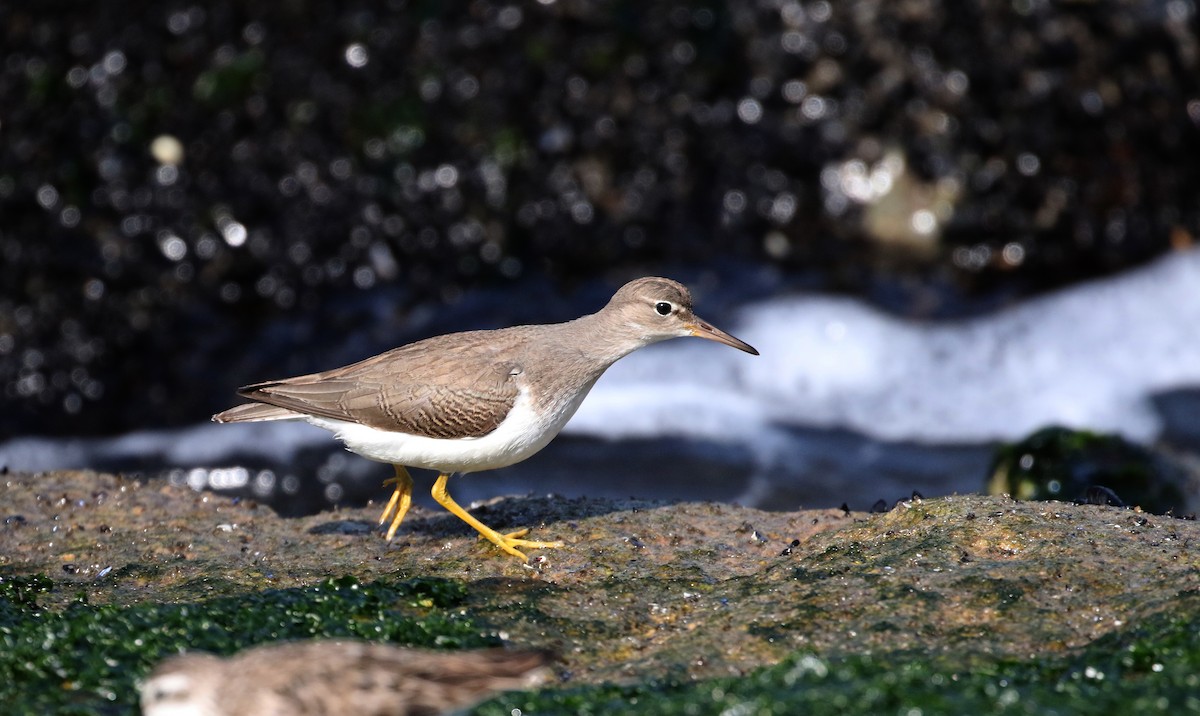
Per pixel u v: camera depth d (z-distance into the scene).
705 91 17.94
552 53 17.75
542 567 9.34
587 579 9.11
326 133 17.50
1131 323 18.05
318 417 10.00
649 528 9.99
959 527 9.04
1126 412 16.94
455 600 8.56
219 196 17.38
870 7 17.83
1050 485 13.41
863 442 16.69
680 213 18.08
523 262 17.94
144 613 7.90
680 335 10.65
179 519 10.66
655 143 17.91
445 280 17.72
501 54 17.67
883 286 18.31
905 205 18.11
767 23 17.91
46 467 16.50
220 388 17.12
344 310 17.48
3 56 17.45
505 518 10.38
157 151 17.33
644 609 8.58
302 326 17.44
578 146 17.80
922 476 15.96
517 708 6.76
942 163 17.98
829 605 8.18
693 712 6.33
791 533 9.87
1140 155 18.45
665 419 17.11
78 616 7.85
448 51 17.59
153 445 16.80
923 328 17.97
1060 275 18.52
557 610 8.52
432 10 17.67
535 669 6.41
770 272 18.33
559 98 17.77
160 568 9.66
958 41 17.92
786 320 17.98
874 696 6.30
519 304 17.62
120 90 17.34
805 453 16.48
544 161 17.77
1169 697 6.35
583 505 10.64
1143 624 7.42
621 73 17.83
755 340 17.86
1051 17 18.05
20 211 17.20
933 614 7.91
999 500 9.50
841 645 7.63
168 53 17.48
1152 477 13.52
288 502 15.91
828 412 17.20
